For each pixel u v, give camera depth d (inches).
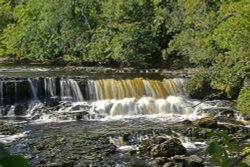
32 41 1208.2
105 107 777.6
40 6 1242.6
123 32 1100.5
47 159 511.5
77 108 768.9
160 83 846.5
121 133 615.8
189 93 837.8
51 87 818.8
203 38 890.7
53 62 1168.2
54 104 778.8
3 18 1430.9
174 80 858.8
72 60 1138.7
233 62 762.2
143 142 571.2
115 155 539.2
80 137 598.9
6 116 752.3
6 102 789.2
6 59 1236.5
